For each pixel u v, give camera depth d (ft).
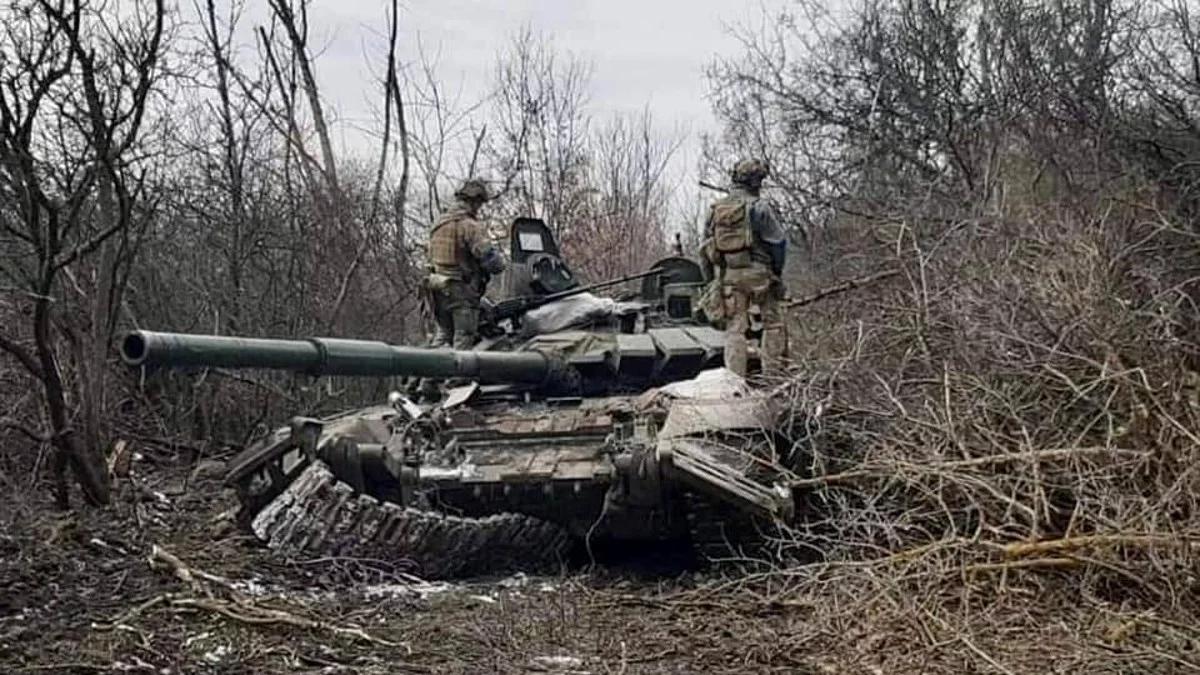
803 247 57.06
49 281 29.84
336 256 54.44
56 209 29.14
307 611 23.39
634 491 25.72
